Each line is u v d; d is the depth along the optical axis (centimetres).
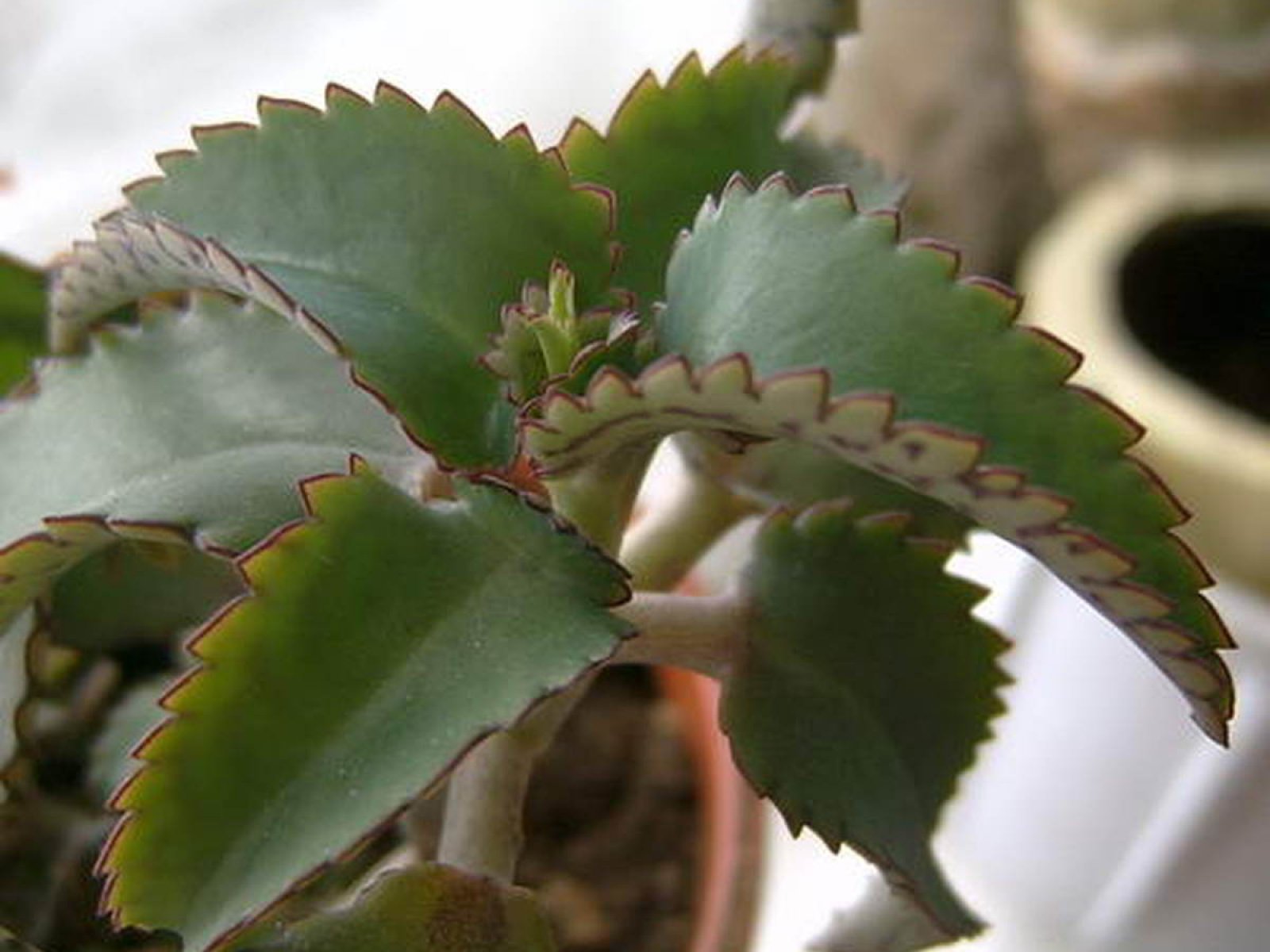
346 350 21
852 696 25
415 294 23
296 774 19
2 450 25
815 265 19
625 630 20
